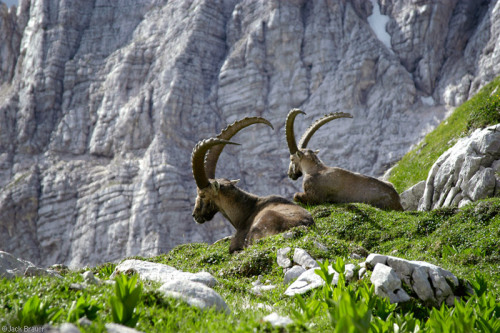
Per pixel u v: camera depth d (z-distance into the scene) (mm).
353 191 33000
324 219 27625
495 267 17703
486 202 22641
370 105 198250
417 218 25266
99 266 19672
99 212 191625
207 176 25750
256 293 15000
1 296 9797
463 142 35438
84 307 8758
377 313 11055
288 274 15945
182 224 183250
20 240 194125
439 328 9227
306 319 9508
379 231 25141
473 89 183500
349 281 13492
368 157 187750
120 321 8430
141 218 183750
